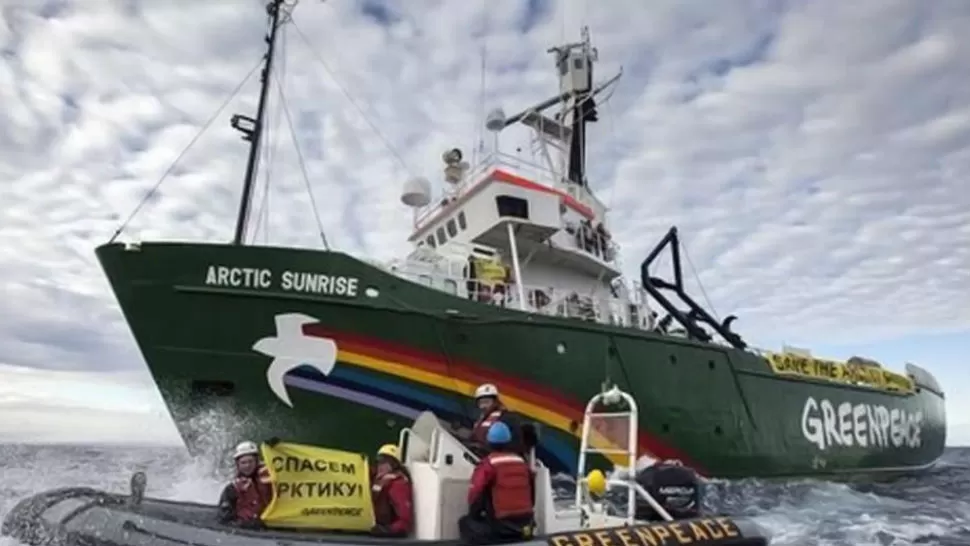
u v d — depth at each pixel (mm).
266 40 14297
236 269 12164
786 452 18453
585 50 22734
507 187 16312
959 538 12758
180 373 12102
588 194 20578
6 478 16234
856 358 22875
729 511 15023
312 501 6492
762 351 18812
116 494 8156
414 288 13180
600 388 14383
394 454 6789
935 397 27422
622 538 6504
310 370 12352
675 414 15664
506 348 13594
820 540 12055
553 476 13812
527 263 17781
